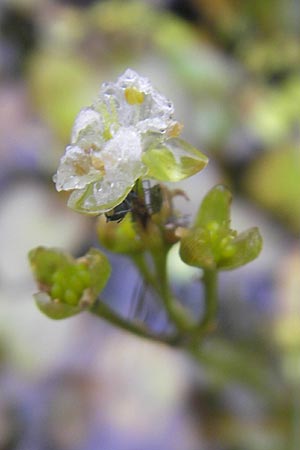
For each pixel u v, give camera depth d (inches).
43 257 3.2
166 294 3.5
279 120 6.7
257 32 7.5
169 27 7.2
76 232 6.4
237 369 4.1
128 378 5.9
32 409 5.8
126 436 5.6
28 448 5.7
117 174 2.8
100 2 8.2
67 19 7.5
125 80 2.9
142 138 2.9
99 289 3.2
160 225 3.2
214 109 6.8
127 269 6.0
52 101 7.0
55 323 6.1
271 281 6.1
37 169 6.9
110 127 2.9
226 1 7.7
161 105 2.9
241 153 6.7
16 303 6.2
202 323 3.6
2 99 7.3
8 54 7.7
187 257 3.2
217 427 5.5
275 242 6.3
